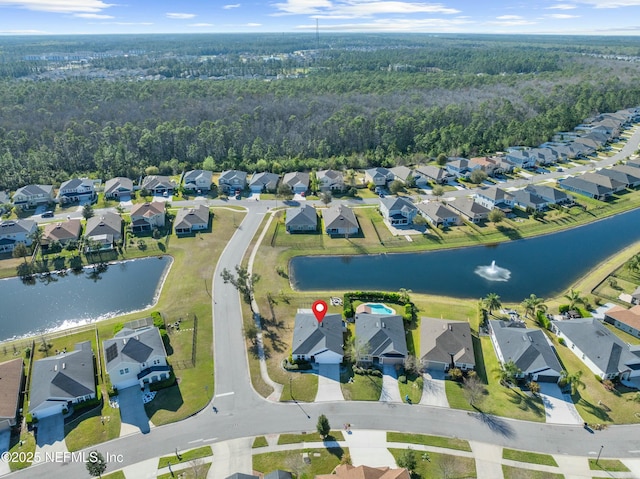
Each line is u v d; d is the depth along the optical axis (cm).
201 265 10519
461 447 6006
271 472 5541
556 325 8100
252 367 7381
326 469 5672
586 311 8644
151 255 11150
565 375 6894
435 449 5969
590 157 18200
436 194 14250
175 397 6806
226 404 6694
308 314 8356
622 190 15012
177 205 13838
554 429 6275
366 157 17212
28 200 13588
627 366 7038
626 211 13750
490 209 13375
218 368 7362
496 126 19988
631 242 11912
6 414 6244
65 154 17075
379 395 6844
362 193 14750
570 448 6000
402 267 10681
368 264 10819
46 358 7225
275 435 6188
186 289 9562
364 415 6500
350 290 9712
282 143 18512
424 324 8088
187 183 15038
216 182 15638
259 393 6881
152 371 7012
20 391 6856
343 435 6181
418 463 5759
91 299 9512
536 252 11406
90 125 19225
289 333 8212
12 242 11250
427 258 11100
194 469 5694
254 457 5869
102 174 15925
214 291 9481
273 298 9250
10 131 18475
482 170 16000
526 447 6012
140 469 5716
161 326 8212
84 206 13338
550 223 12756
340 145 18912
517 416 6475
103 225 11712
